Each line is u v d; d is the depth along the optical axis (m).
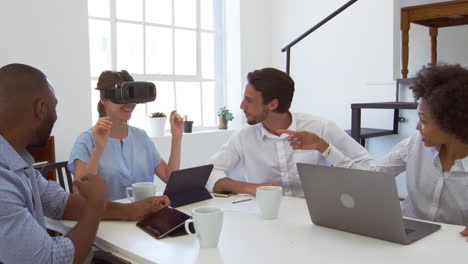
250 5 4.46
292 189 1.90
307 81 4.41
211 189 1.75
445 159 1.44
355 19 4.01
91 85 3.55
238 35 4.39
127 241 1.16
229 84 4.52
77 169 1.70
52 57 3.06
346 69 4.10
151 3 3.91
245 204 1.53
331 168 1.15
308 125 1.90
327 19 3.05
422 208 1.52
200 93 4.35
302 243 1.11
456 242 1.10
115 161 1.80
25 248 0.93
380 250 1.05
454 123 1.26
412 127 3.64
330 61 4.21
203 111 4.40
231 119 4.32
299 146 1.62
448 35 4.59
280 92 1.75
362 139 3.72
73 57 3.17
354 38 4.02
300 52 4.44
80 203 1.37
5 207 0.92
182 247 1.11
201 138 4.04
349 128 4.11
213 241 1.08
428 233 1.16
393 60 3.79
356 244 1.10
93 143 1.81
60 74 3.11
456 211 1.45
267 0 4.63
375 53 3.89
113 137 1.86
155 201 1.38
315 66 4.33
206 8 4.36
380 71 3.87
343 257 1.01
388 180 1.03
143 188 1.51
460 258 0.99
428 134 1.33
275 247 1.08
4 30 2.83
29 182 1.07
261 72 1.77
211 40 4.42
